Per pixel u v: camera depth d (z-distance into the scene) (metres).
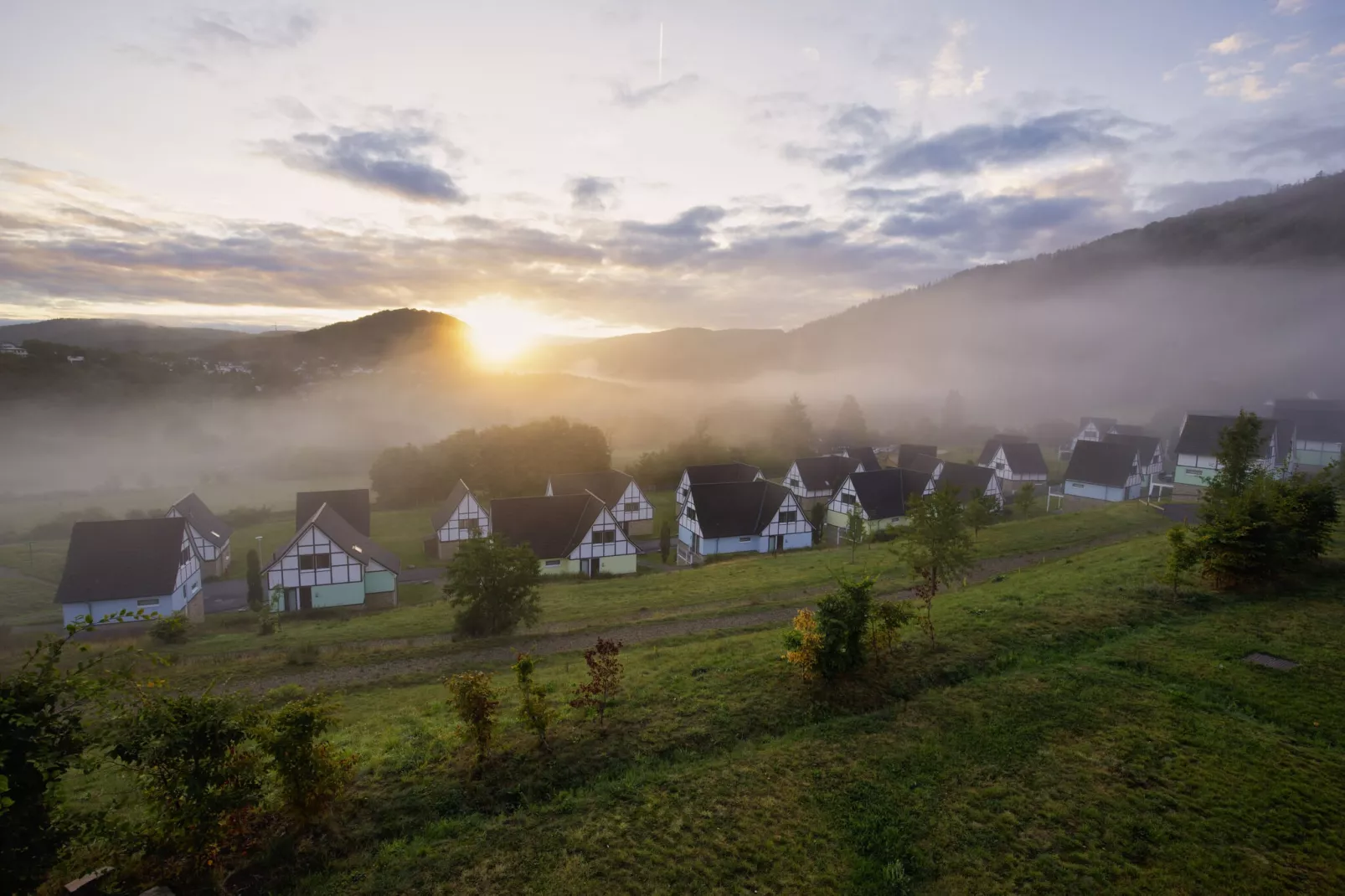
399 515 86.69
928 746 16.58
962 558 27.42
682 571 53.97
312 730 13.17
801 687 20.14
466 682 15.99
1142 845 12.92
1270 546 26.75
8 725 9.68
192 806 11.38
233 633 41.81
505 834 13.88
